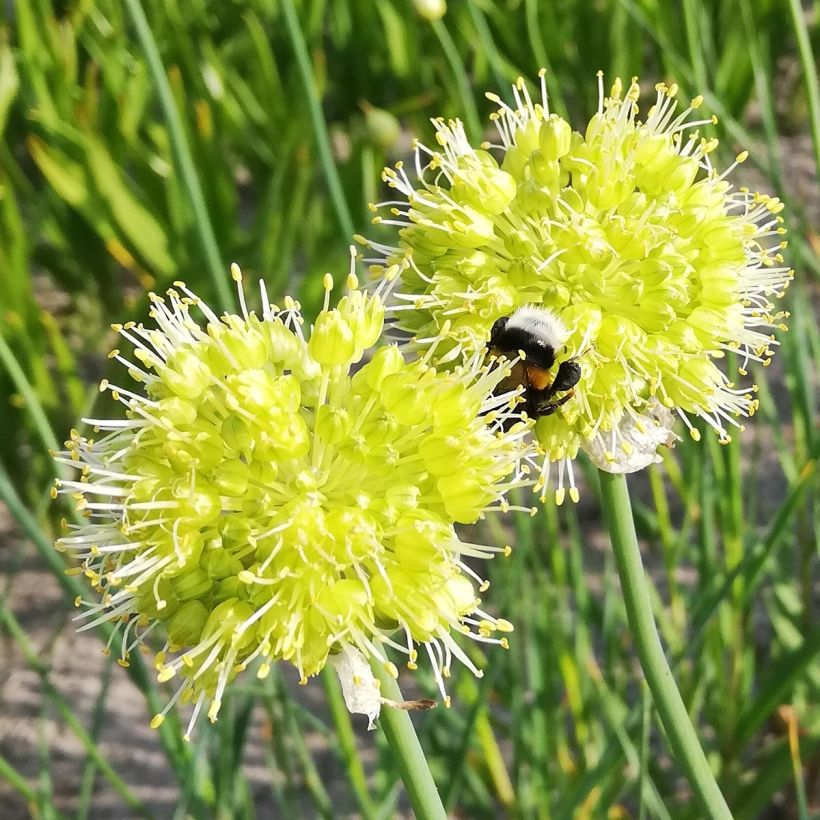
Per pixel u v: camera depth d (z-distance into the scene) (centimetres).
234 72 40
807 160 44
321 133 22
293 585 16
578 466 34
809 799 27
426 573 16
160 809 28
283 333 17
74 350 39
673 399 19
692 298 19
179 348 17
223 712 23
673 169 19
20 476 33
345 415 16
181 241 34
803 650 24
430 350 17
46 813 23
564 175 19
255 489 16
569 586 30
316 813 28
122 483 17
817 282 35
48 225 37
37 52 35
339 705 23
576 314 18
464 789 27
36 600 33
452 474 16
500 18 39
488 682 23
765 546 23
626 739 22
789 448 34
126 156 37
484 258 19
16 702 30
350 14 42
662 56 38
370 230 33
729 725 25
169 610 17
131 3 21
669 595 30
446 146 20
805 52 21
